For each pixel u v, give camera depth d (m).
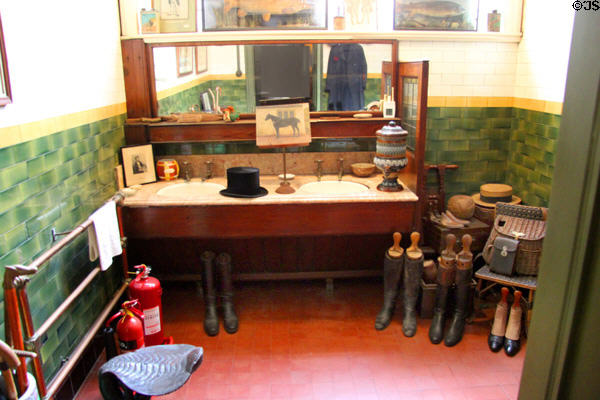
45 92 2.18
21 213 1.97
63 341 2.33
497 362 2.70
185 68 3.33
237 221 3.00
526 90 3.44
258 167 3.52
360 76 3.38
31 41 2.07
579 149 1.14
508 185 3.71
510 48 3.52
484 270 3.01
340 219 3.02
